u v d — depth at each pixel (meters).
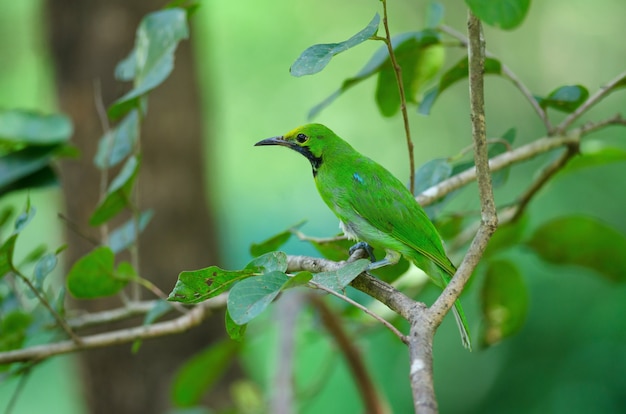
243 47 21.55
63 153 9.33
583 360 16.08
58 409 18.44
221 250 13.01
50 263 7.00
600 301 16.36
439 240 7.28
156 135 12.16
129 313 8.18
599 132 19.98
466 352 16.95
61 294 7.42
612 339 16.05
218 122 18.89
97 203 11.76
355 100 22.39
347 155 7.77
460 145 21.89
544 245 9.49
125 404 11.79
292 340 8.82
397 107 8.84
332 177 7.67
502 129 21.20
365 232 7.50
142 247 12.00
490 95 21.50
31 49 18.64
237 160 21.72
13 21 19.16
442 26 8.30
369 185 7.47
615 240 9.26
